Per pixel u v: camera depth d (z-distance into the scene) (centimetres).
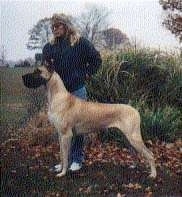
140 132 353
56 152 363
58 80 346
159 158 361
